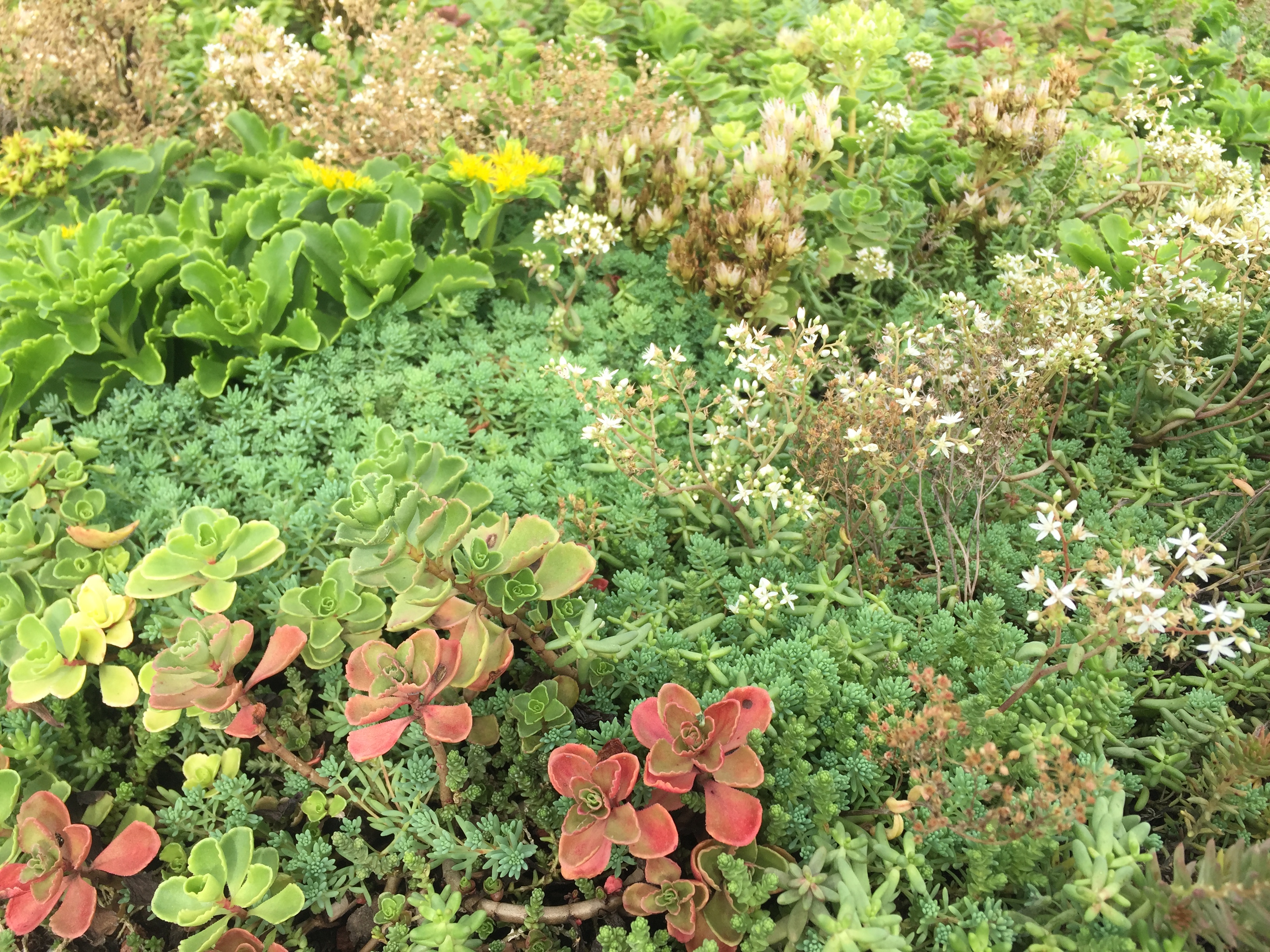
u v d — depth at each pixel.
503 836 0.26
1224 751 0.25
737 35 0.62
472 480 0.33
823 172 0.48
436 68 0.50
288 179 0.45
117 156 0.47
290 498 0.32
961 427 0.34
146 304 0.40
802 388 0.33
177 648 0.25
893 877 0.23
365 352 0.39
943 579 0.33
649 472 0.34
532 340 0.40
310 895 0.26
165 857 0.26
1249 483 0.34
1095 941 0.21
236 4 0.63
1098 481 0.36
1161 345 0.35
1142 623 0.23
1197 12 0.63
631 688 0.29
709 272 0.42
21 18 0.49
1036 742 0.25
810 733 0.25
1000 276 0.38
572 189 0.48
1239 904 0.20
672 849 0.23
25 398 0.37
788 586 0.31
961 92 0.57
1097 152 0.45
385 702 0.24
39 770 0.27
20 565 0.30
